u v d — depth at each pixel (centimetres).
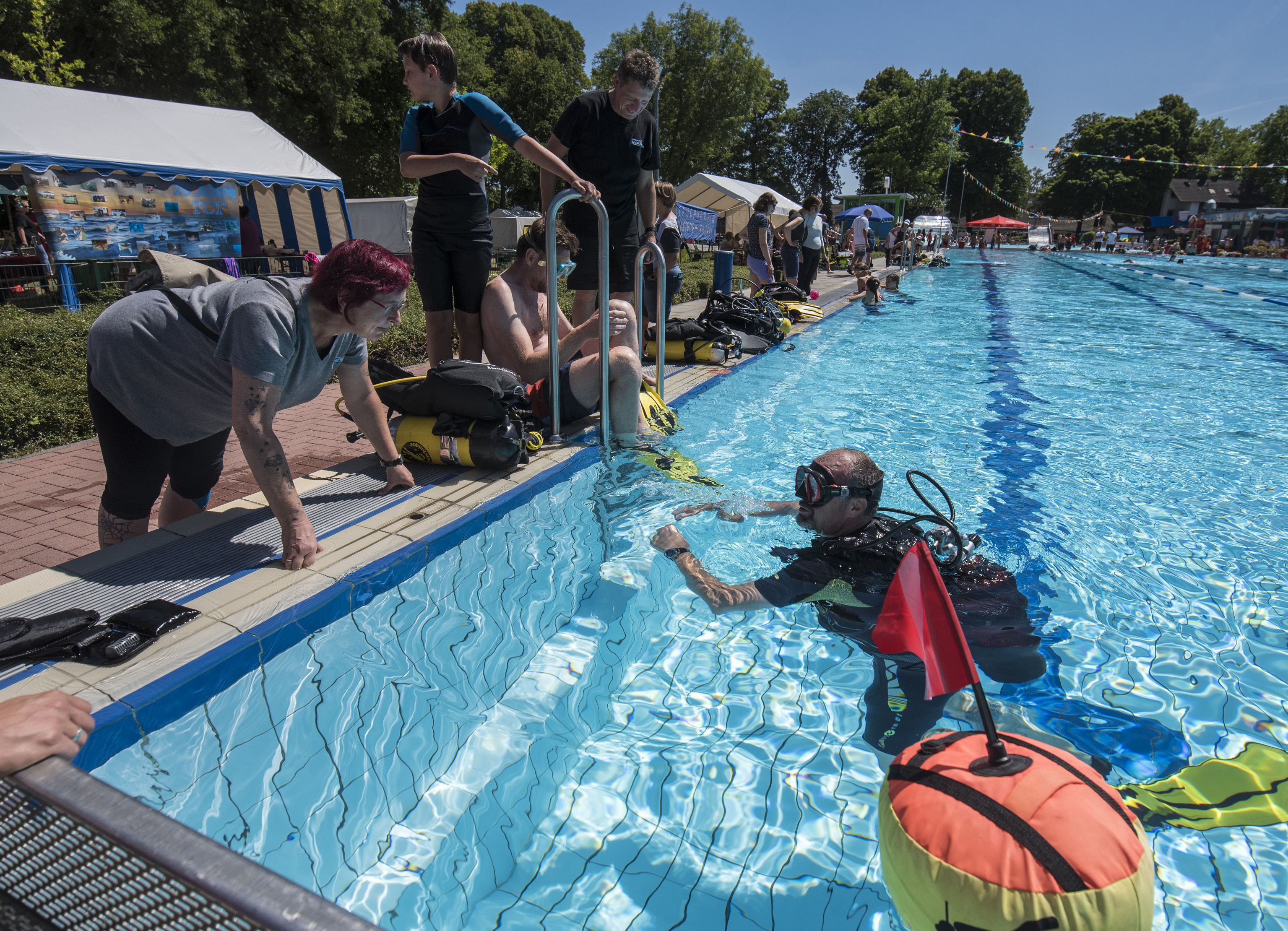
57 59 1435
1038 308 1303
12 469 462
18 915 96
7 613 213
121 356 236
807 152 7381
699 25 4259
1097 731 190
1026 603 238
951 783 122
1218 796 168
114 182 1158
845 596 239
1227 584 270
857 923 141
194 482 294
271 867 151
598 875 153
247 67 2231
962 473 393
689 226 2397
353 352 279
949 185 7075
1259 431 476
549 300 400
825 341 854
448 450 347
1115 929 105
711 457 417
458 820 166
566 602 259
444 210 428
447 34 3020
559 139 473
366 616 241
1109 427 487
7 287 1037
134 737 173
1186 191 6988
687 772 181
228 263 1319
